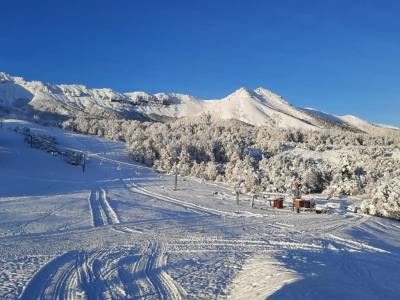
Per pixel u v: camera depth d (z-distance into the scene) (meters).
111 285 15.83
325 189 77.44
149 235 28.92
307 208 53.66
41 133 125.12
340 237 33.38
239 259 22.42
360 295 15.37
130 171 94.88
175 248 24.84
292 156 101.31
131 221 34.66
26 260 19.44
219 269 19.66
